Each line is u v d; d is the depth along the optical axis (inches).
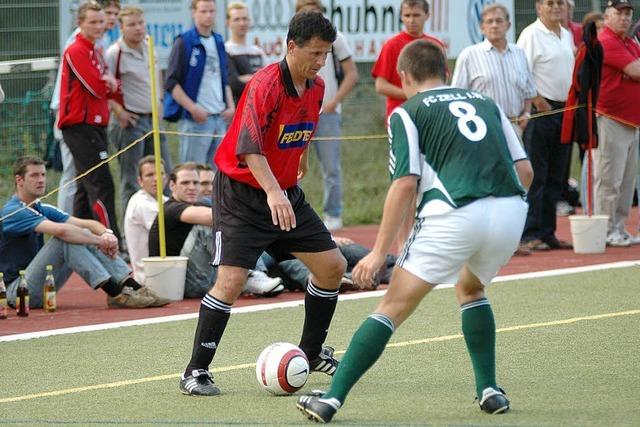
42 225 1157.7
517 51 1451.8
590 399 754.2
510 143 721.6
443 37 1894.7
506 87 1430.9
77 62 1403.8
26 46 1641.2
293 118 789.9
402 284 697.6
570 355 896.9
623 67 1465.3
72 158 1498.5
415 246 696.4
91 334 1028.5
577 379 815.1
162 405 763.4
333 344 967.0
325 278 826.8
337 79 1643.7
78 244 1160.8
